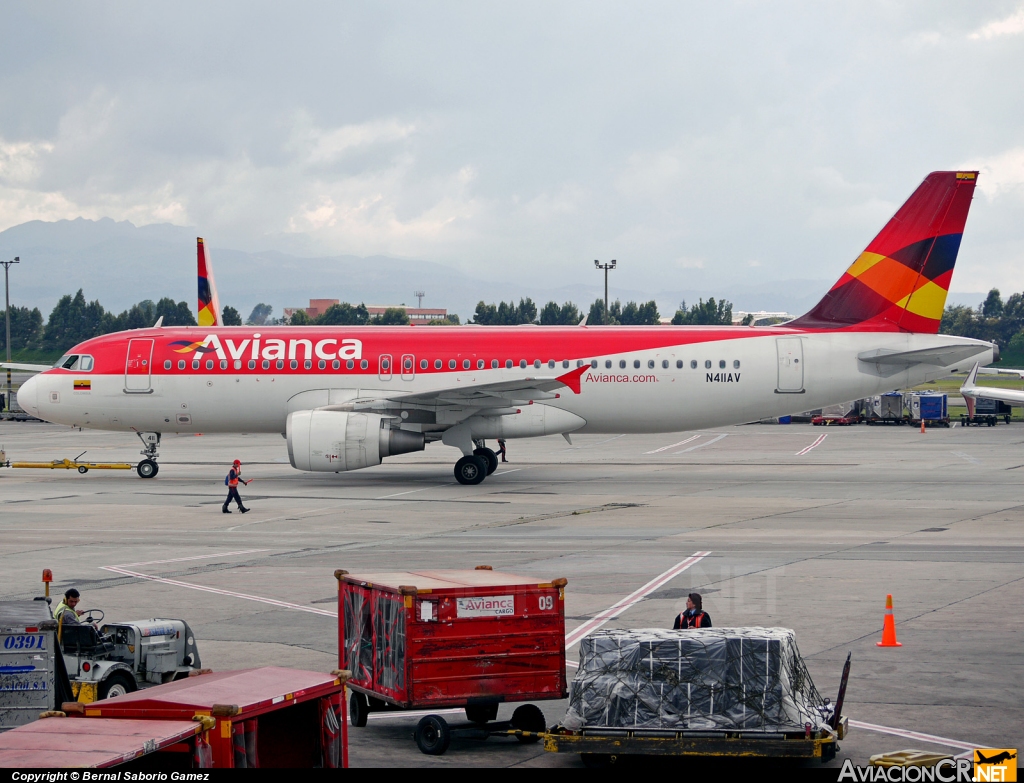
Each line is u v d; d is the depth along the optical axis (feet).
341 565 152.05
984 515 197.77
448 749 81.61
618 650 76.59
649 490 241.96
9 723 78.69
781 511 204.85
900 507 209.87
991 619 116.78
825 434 438.81
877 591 130.93
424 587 81.76
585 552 159.43
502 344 258.57
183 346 262.26
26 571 149.07
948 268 256.73
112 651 89.56
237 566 152.15
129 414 263.70
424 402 247.91
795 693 75.92
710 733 73.67
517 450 365.81
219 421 263.70
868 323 259.80
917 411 482.69
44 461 323.98
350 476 276.41
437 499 226.99
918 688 92.38
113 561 156.87
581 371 233.14
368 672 86.33
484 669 81.82
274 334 263.08
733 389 255.70
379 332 262.88
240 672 71.82
